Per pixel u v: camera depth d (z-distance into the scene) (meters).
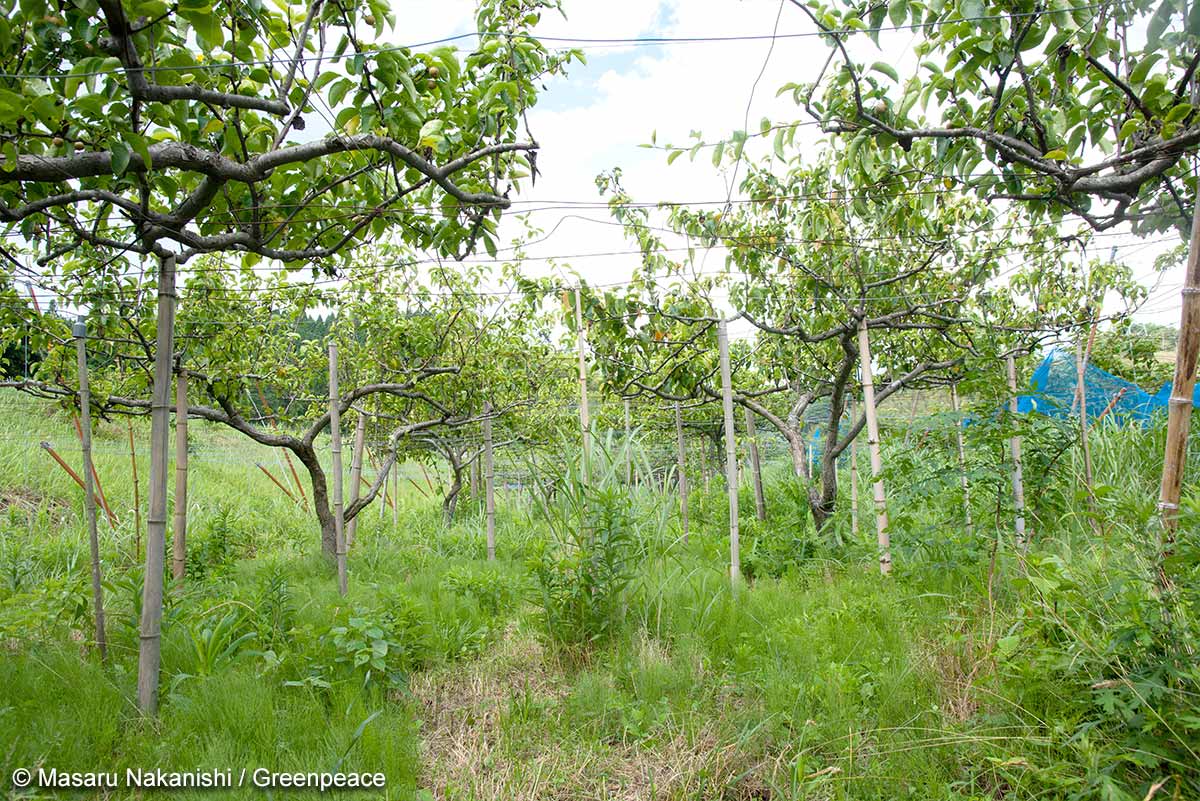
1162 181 4.02
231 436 18.14
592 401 11.47
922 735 3.65
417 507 14.16
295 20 3.55
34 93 2.99
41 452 12.41
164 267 4.29
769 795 3.50
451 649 5.11
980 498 5.99
